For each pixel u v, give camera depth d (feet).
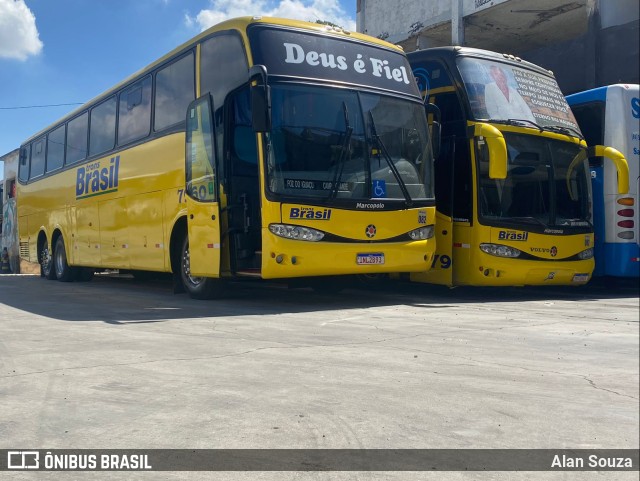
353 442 12.14
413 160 31.89
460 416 13.67
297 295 36.70
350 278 36.91
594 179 40.22
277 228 27.55
